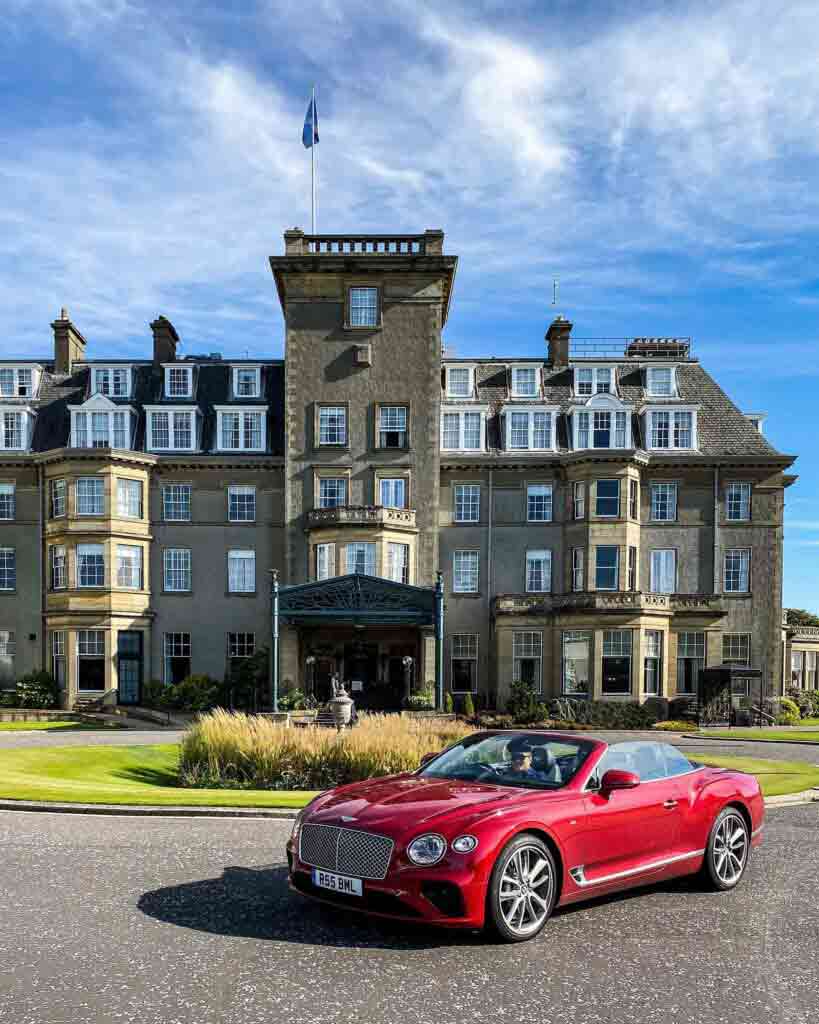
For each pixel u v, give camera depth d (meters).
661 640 36.31
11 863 8.95
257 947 6.44
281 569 38.22
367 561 35.41
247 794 14.45
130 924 6.92
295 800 13.76
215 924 6.97
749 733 30.98
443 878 6.45
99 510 36.75
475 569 38.44
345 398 37.47
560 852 7.13
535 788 7.62
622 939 6.89
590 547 37.09
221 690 36.06
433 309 37.62
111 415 38.47
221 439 39.12
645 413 39.62
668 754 8.85
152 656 37.72
